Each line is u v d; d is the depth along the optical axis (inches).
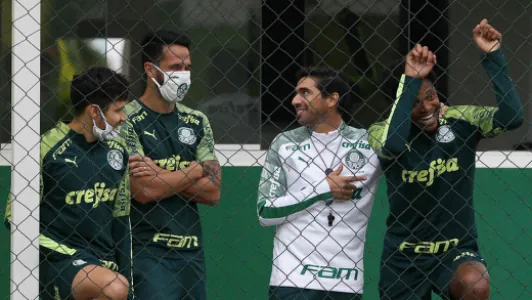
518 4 727.1
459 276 581.3
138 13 721.0
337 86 600.1
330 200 586.6
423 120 583.5
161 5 723.4
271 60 728.3
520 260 731.4
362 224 596.4
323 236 587.8
